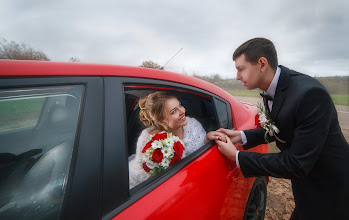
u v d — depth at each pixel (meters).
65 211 0.54
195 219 0.84
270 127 1.03
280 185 2.54
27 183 0.57
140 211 0.67
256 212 1.66
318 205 1.06
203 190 0.93
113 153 0.66
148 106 1.26
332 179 0.99
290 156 0.90
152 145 0.96
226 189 1.12
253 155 1.00
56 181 0.58
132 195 0.71
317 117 0.84
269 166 0.94
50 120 0.64
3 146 0.59
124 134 0.72
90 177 0.60
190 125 1.33
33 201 0.55
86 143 0.62
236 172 1.25
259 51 0.95
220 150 1.12
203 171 0.98
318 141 0.85
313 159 0.87
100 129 0.66
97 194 0.60
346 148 0.99
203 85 1.33
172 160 0.92
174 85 1.09
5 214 0.52
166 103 1.19
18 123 0.60
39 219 0.53
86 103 0.66
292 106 0.91
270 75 0.99
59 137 0.63
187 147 1.20
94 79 0.71
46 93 0.61
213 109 1.38
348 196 0.99
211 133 1.23
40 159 0.60
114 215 0.62
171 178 0.86
